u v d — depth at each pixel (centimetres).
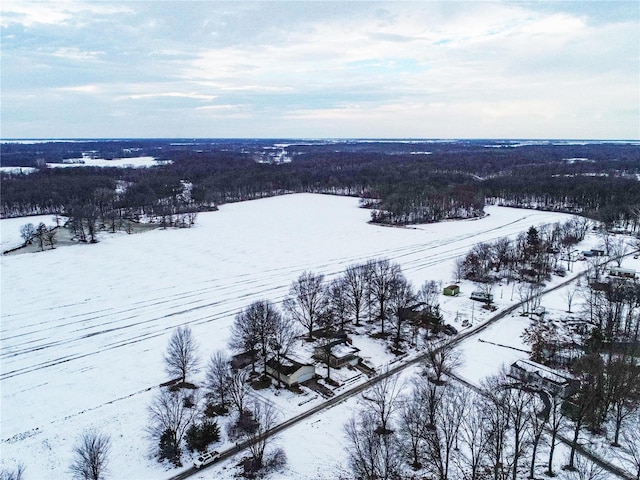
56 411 7388
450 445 6031
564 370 8319
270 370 8444
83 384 8212
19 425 7031
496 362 8700
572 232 18312
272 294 12644
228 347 9394
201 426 6606
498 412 6172
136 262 15812
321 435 6725
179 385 8006
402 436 6606
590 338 9106
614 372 6994
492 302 11869
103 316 11275
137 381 8294
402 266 15175
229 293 12794
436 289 12469
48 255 16662
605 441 6359
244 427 6800
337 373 8475
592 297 11175
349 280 11344
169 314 11388
